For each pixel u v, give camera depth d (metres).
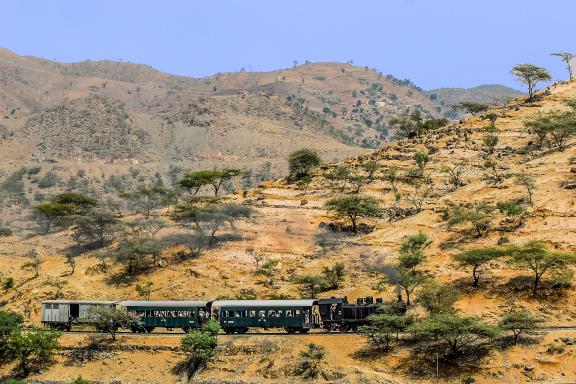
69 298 155.25
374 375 115.62
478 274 141.50
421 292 132.50
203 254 166.25
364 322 129.75
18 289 161.75
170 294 152.75
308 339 128.00
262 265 158.88
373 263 153.75
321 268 155.25
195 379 122.94
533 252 131.75
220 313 133.62
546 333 120.50
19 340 129.88
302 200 191.50
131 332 139.75
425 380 115.44
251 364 124.31
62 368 131.12
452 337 118.25
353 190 195.50
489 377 113.81
